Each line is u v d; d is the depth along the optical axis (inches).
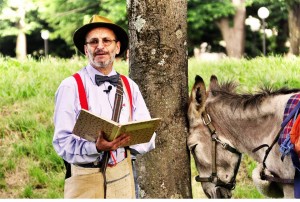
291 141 218.2
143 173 257.0
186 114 254.8
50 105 390.9
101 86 207.3
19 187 335.6
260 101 240.1
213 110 247.3
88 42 208.8
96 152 197.2
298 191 221.8
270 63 465.1
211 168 246.1
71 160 202.1
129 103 209.9
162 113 253.8
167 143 254.1
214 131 245.4
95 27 209.2
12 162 346.6
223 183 246.1
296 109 221.6
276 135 233.3
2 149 355.9
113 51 209.6
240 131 243.9
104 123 190.9
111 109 206.8
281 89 239.0
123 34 211.6
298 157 217.3
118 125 190.4
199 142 247.3
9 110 389.1
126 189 206.8
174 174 255.3
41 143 357.1
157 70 253.8
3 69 468.4
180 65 255.8
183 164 256.1
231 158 246.1
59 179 337.4
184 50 257.1
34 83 421.4
